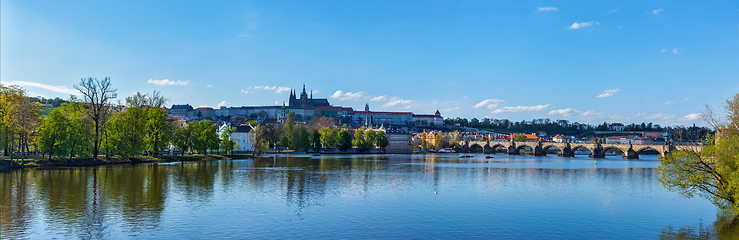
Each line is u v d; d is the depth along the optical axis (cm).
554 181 10312
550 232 5056
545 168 15188
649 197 7581
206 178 9612
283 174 11119
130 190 7488
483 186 9081
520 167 15638
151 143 15312
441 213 6019
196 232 4797
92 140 12531
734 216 5919
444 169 14038
